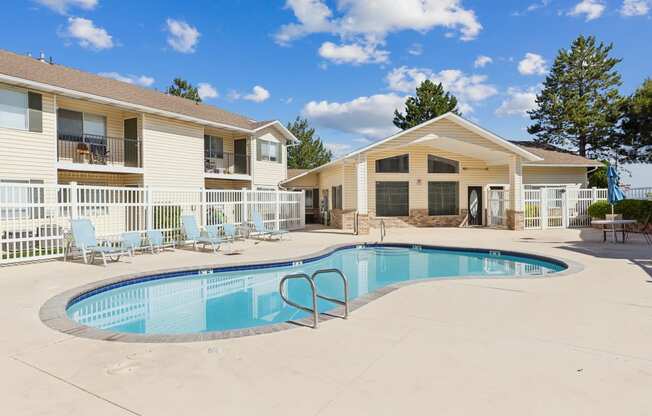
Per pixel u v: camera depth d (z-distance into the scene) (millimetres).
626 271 8789
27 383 3635
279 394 3365
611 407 3086
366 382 3570
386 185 23438
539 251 12289
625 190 20031
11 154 14656
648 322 5211
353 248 15289
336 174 24984
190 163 21453
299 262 11797
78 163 17125
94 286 7953
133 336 4898
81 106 18078
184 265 10461
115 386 3555
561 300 6395
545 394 3307
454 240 16125
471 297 6648
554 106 36781
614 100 36062
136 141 19172
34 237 10898
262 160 26406
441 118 19594
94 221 13070
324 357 4164
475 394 3320
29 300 6773
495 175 24234
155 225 13766
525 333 4840
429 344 4504
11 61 16281
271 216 19859
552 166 24938
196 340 4742
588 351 4238
